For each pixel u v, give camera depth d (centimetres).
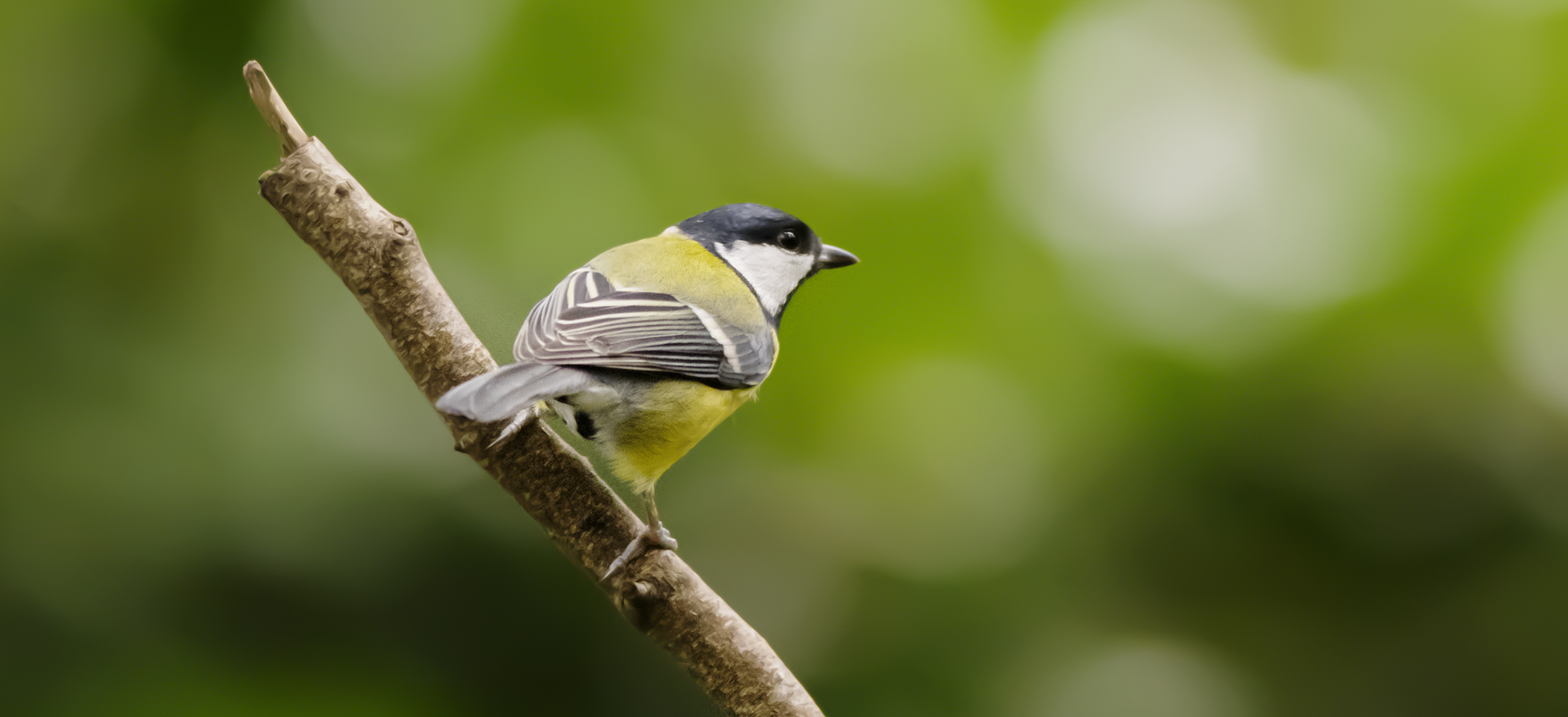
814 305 970
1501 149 942
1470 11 972
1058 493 948
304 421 802
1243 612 929
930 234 978
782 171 984
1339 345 927
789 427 966
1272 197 960
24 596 732
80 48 865
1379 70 994
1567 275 908
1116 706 906
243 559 770
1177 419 934
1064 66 1000
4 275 817
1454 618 896
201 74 881
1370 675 902
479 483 804
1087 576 941
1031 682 923
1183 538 934
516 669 799
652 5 955
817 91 990
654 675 808
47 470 756
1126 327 941
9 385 786
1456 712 884
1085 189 973
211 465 778
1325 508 917
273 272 858
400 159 910
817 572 947
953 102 992
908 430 962
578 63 952
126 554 753
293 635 776
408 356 454
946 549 946
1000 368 964
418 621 795
